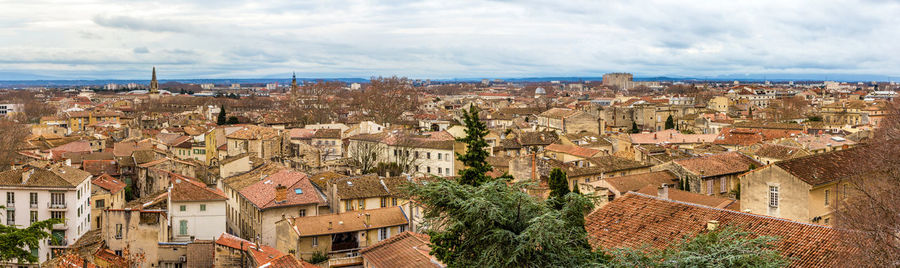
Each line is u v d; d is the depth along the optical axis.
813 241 43.53
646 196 55.28
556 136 176.75
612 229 51.53
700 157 103.12
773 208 62.69
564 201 41.84
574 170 109.25
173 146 183.25
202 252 77.06
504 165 123.19
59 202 96.50
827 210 61.62
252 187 102.94
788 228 45.62
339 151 176.25
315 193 98.50
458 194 40.56
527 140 169.00
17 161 148.50
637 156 130.38
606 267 37.59
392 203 99.75
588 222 53.50
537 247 38.72
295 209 94.38
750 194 64.88
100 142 196.12
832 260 41.25
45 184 96.06
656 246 47.28
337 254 81.19
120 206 116.31
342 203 95.25
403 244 58.56
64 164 117.69
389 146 149.88
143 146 169.25
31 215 96.25
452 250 41.03
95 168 144.12
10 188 95.94
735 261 34.66
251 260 64.38
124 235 79.50
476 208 38.00
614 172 112.50
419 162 147.88
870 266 39.72
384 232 84.94
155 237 78.69
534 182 42.25
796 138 132.00
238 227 105.00
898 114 74.50
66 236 95.69
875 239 40.66
